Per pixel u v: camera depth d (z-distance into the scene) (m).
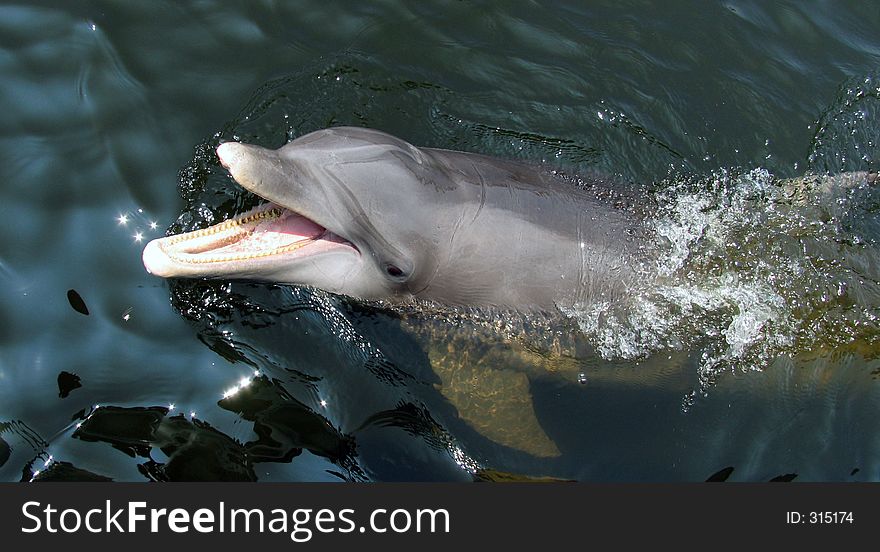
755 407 2.61
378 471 2.51
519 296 2.62
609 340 2.65
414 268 2.59
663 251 2.67
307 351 2.61
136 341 2.56
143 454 2.46
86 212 2.67
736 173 2.88
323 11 3.01
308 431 2.52
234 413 2.52
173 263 2.51
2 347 2.53
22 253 2.62
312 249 2.60
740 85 3.01
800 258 2.70
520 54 3.02
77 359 2.54
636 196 2.74
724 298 2.66
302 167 2.53
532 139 2.89
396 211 2.56
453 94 2.94
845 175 2.83
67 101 2.79
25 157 2.71
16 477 2.42
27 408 2.48
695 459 2.56
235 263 2.55
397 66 2.96
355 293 2.64
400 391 2.61
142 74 2.86
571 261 2.62
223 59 2.91
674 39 3.08
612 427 2.60
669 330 2.65
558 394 2.64
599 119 2.93
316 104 2.87
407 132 2.87
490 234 2.60
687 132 2.93
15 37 2.86
